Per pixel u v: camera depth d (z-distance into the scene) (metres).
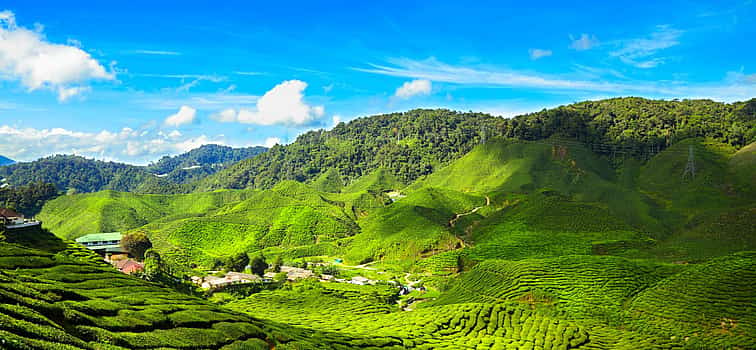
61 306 41.28
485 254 177.00
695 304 95.81
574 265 130.12
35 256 63.81
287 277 164.75
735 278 99.38
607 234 181.00
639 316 100.19
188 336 48.34
